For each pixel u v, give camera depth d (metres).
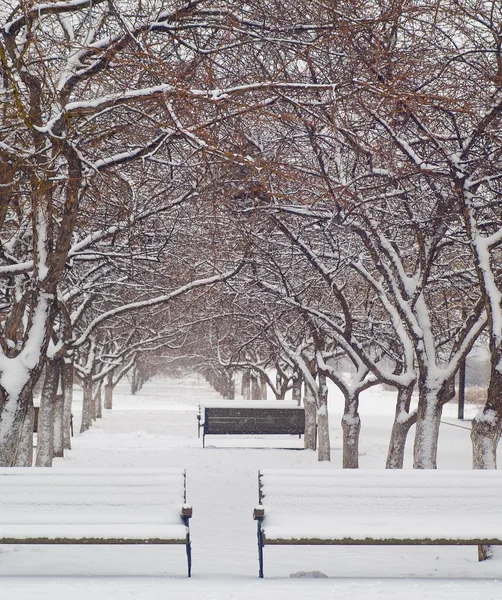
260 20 10.80
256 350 36.62
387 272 14.78
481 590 7.32
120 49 10.05
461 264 20.27
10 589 7.09
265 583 7.70
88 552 10.20
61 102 9.98
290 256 19.31
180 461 24.89
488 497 8.98
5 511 8.66
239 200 14.92
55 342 19.84
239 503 16.66
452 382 14.38
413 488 9.00
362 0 10.91
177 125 9.38
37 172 10.93
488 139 13.44
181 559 9.88
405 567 9.44
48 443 19.77
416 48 11.88
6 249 13.80
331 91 9.99
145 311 30.47
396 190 14.20
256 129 13.70
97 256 16.03
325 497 8.91
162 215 16.95
